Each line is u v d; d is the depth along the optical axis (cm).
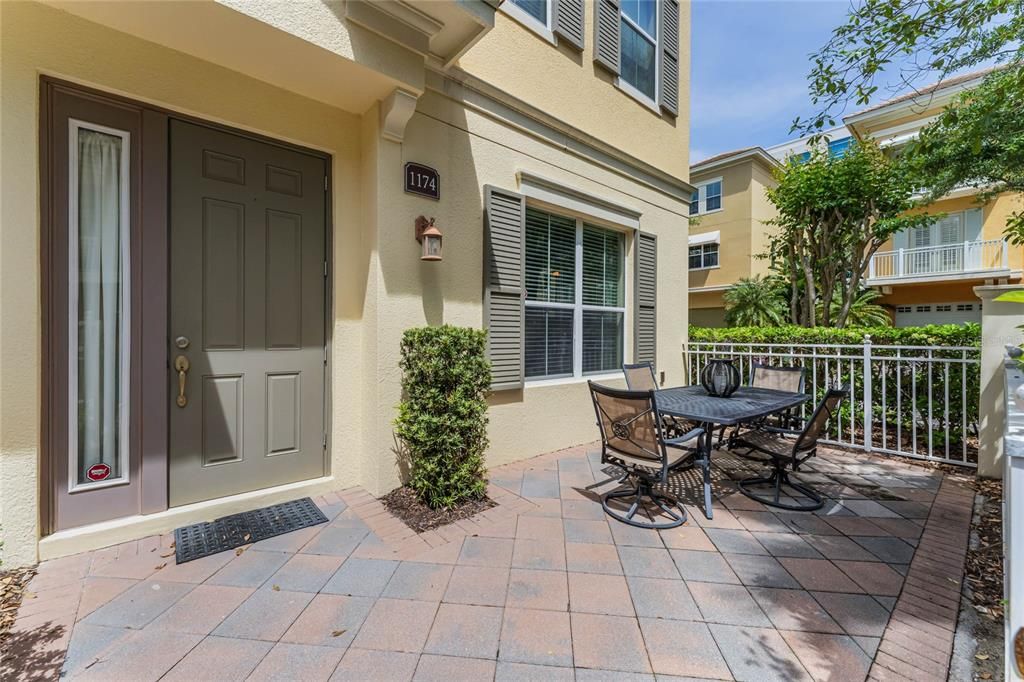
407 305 360
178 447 294
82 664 176
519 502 346
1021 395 164
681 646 189
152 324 283
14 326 239
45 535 251
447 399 331
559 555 265
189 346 297
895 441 534
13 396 239
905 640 192
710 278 1491
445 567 250
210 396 307
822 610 213
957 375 488
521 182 449
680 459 330
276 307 333
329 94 334
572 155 509
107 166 271
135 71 270
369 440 355
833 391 329
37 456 246
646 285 614
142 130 278
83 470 265
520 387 449
